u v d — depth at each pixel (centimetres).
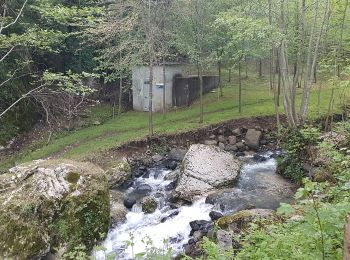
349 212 356
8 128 2008
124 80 2756
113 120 2392
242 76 3397
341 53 1700
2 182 987
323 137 1234
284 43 1523
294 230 497
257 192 1291
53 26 2081
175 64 2588
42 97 2011
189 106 2581
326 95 2434
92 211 963
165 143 1934
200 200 1274
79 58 2605
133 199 1336
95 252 922
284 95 1550
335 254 399
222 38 2092
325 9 1466
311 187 364
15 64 2083
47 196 920
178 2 2089
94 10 1295
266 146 1969
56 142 1986
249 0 1853
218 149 1605
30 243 856
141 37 2138
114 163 1647
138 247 988
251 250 522
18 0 1855
